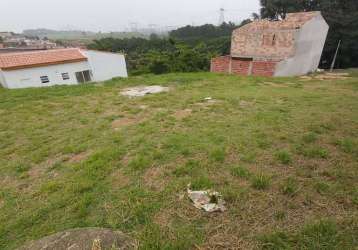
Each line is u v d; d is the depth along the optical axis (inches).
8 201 126.0
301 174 130.3
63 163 164.1
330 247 83.6
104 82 486.3
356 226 92.7
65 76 693.3
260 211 104.2
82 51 743.7
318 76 621.9
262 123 209.8
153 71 910.4
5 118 272.2
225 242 89.1
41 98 362.3
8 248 95.0
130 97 345.1
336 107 258.2
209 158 151.6
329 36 922.1
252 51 721.0
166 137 190.2
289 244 86.5
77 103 323.6
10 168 161.9
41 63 640.4
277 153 151.3
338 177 126.3
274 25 703.1
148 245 85.9
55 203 119.4
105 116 261.9
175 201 113.7
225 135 186.9
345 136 178.9
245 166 140.9
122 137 197.5
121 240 87.3
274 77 555.5
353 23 872.9
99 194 123.8
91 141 195.6
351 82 471.2
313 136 174.2
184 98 321.4
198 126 211.5
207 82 458.0
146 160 152.1
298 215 101.2
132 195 119.9
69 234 90.7
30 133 224.2
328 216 99.6
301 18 697.0
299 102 285.3
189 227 96.8
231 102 289.4
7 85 605.6
